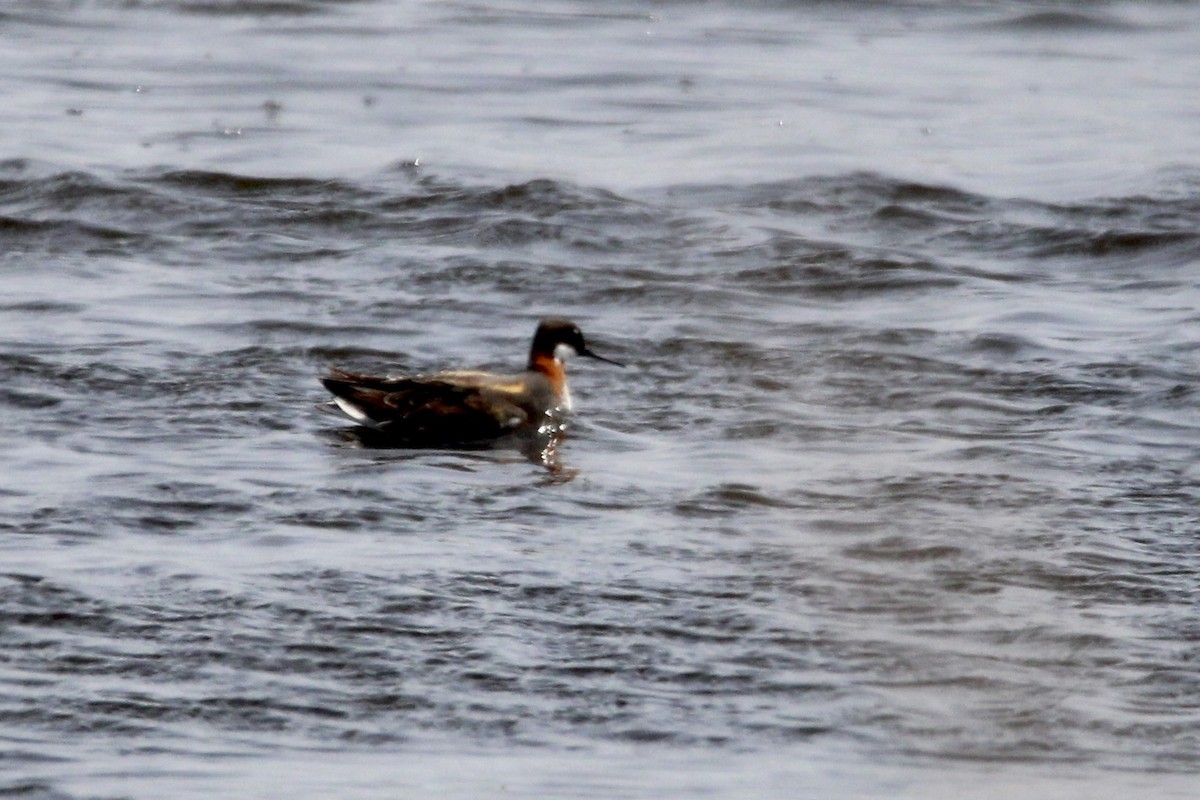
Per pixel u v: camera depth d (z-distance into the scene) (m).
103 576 12.56
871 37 36.81
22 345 18.44
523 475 15.30
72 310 19.89
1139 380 18.06
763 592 12.65
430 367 18.66
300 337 19.27
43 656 11.38
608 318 20.36
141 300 20.42
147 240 22.94
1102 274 22.45
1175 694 11.19
